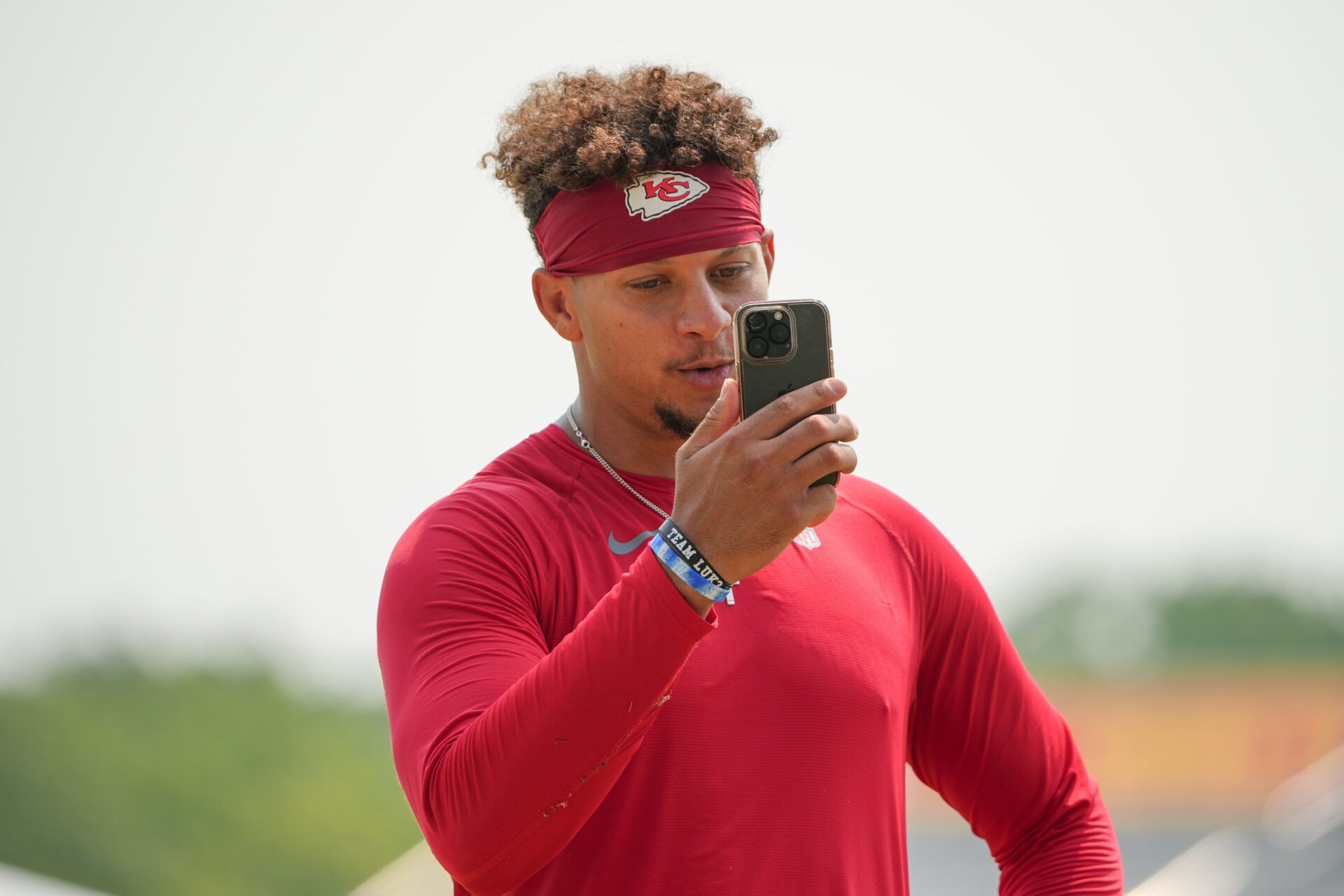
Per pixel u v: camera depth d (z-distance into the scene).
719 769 8.21
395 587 8.51
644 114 8.96
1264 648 119.06
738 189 9.02
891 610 9.21
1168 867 56.75
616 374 9.02
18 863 51.88
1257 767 64.12
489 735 7.27
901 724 8.99
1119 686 68.06
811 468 6.93
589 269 8.98
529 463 9.24
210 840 57.41
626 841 8.11
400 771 8.03
